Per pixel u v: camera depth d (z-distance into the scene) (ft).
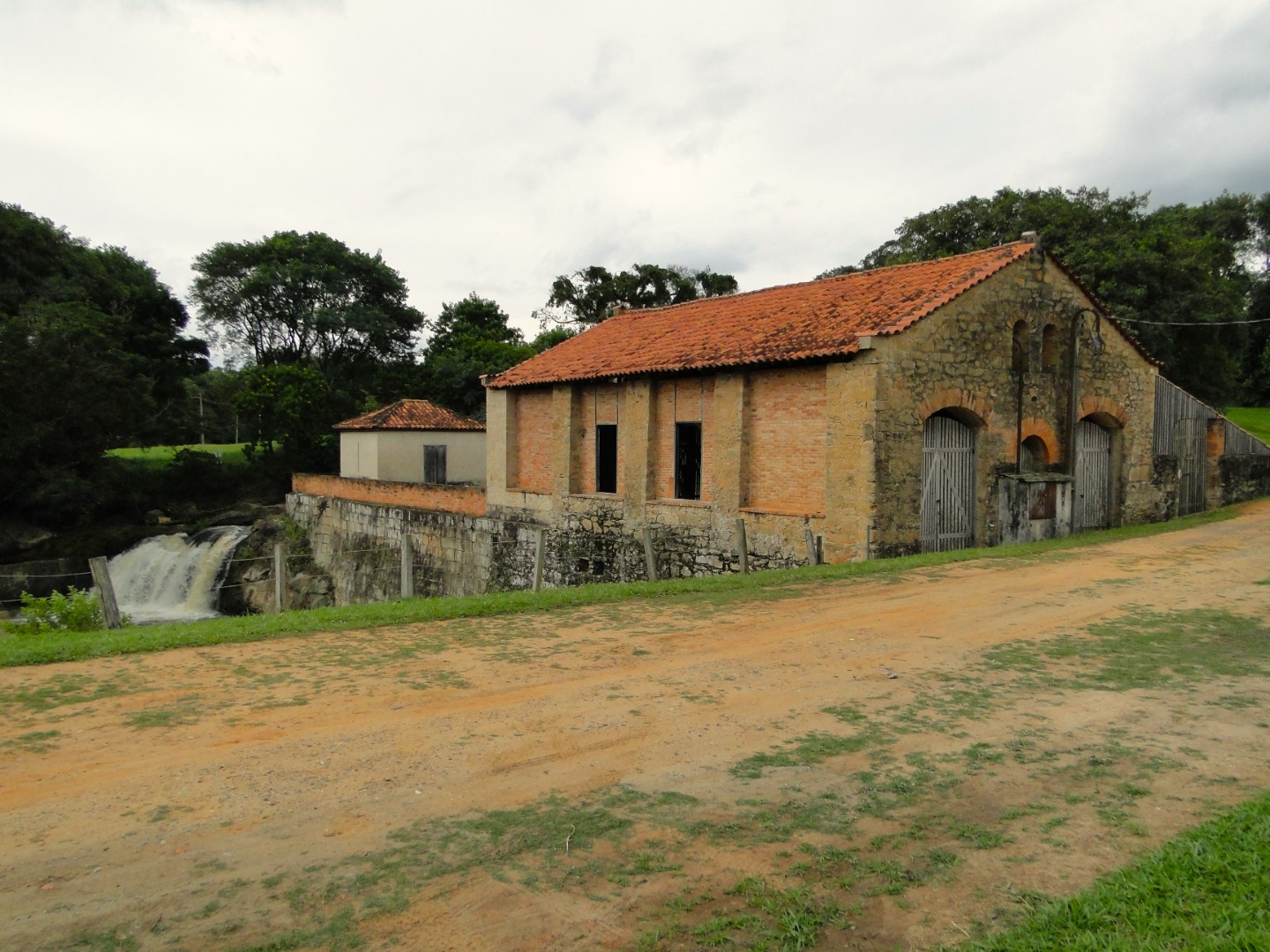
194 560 105.60
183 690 26.78
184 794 18.88
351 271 179.52
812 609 39.91
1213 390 129.49
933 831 17.28
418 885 15.15
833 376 56.49
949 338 58.23
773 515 60.49
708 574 64.85
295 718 24.12
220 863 15.87
